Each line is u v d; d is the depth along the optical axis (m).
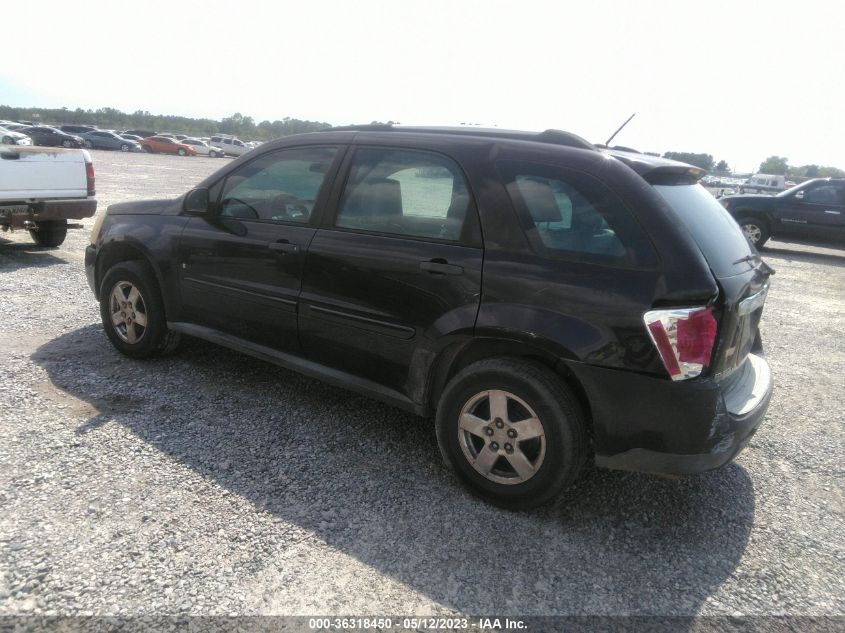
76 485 2.90
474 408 3.04
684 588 2.56
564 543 2.79
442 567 2.57
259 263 3.74
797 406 4.73
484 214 3.01
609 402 2.68
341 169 3.55
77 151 7.89
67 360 4.41
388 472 3.28
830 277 11.09
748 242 3.30
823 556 2.86
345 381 3.50
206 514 2.78
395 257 3.20
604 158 2.89
